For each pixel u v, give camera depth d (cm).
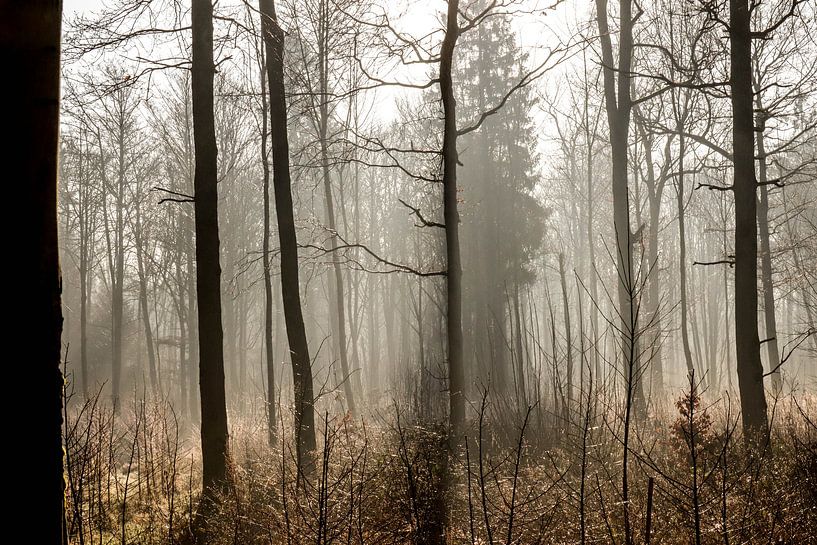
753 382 812
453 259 815
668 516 528
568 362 787
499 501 553
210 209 779
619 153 1248
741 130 843
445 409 853
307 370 924
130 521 668
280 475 615
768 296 1739
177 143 2405
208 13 796
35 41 216
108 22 813
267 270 1184
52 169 221
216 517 618
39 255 217
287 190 959
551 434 788
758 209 1738
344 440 706
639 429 798
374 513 535
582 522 462
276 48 964
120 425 1182
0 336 210
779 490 522
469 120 2442
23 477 212
